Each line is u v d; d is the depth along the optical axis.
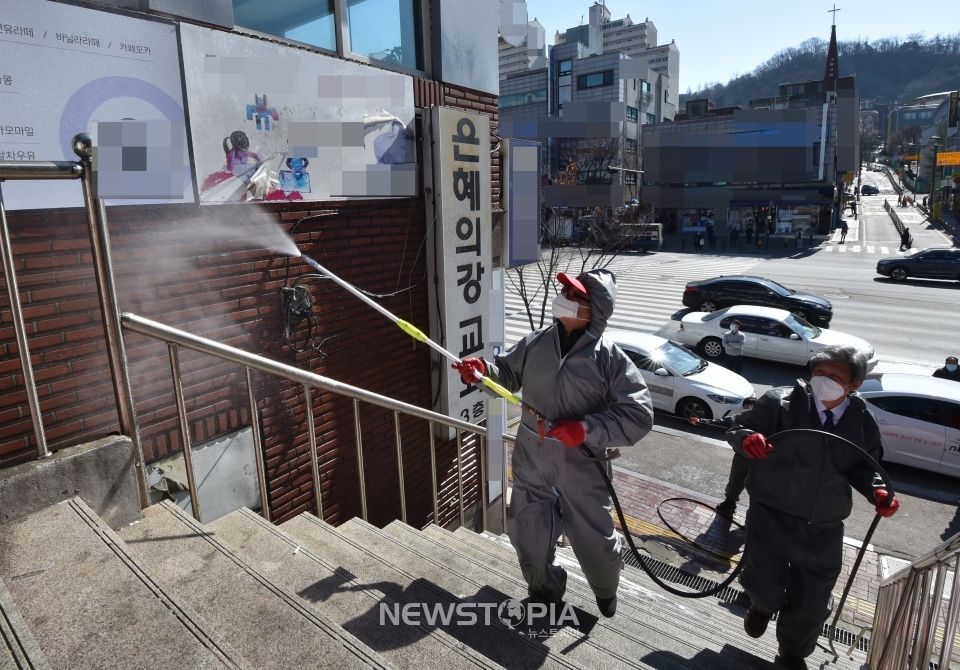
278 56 4.36
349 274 5.20
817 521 3.09
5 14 3.02
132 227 3.70
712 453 10.26
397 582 2.94
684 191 46.62
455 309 6.00
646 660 2.90
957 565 2.78
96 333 3.54
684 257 34.69
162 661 1.70
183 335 2.69
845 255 33.91
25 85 3.12
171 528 2.62
